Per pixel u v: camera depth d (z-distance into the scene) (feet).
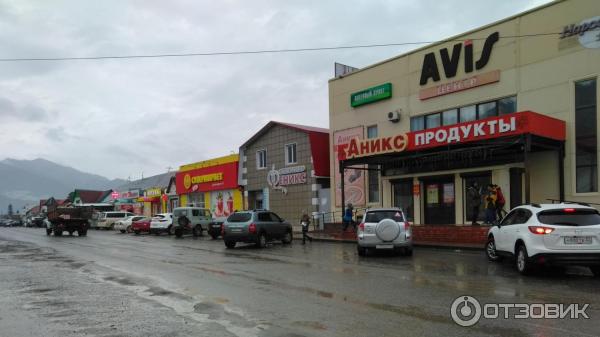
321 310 26.09
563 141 60.13
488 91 69.10
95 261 52.85
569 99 60.29
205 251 63.93
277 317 24.68
